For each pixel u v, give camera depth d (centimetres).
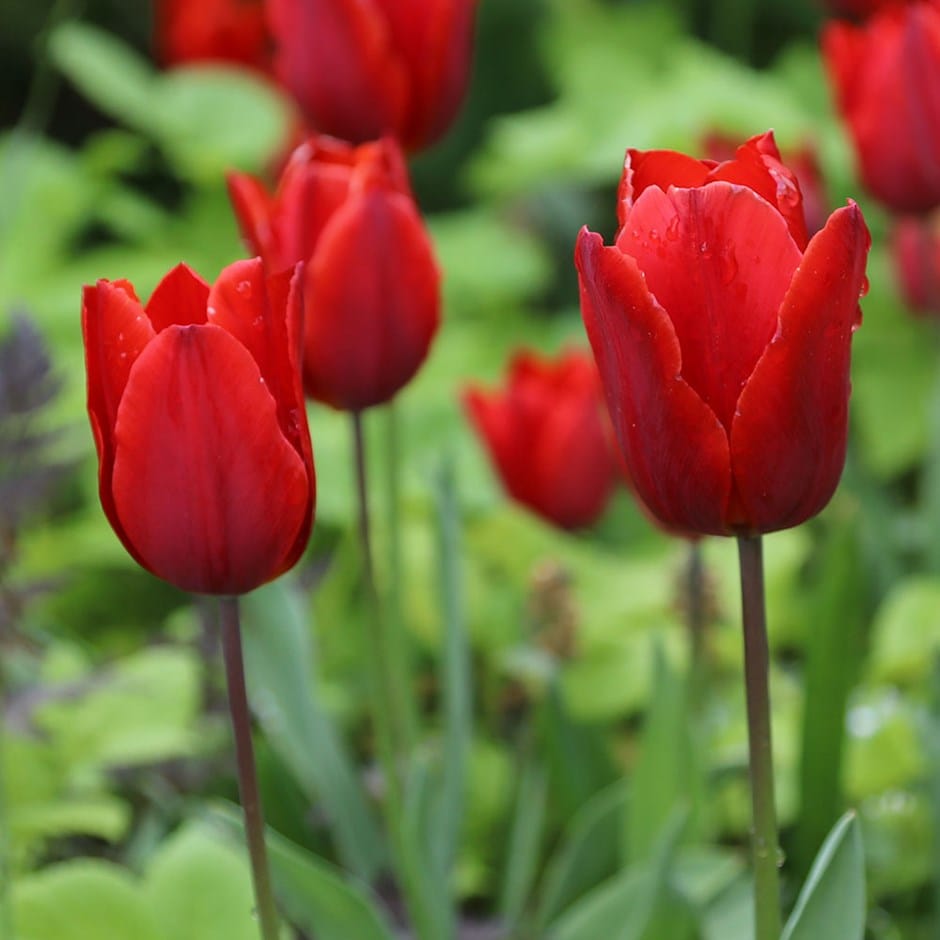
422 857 99
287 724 105
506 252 202
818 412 80
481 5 262
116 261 178
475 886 110
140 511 82
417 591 133
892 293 168
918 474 181
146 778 107
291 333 81
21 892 97
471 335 191
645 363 80
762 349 80
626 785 108
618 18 222
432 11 106
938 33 109
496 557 138
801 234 81
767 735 82
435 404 164
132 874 106
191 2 191
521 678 125
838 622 103
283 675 105
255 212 95
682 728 102
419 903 99
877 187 112
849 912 84
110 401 82
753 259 80
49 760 106
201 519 81
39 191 180
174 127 177
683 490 81
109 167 184
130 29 285
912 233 148
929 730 102
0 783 100
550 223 232
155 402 81
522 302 226
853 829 84
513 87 266
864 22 131
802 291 79
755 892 83
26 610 105
